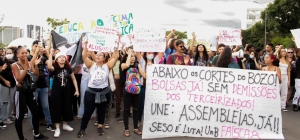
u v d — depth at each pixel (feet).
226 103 19.07
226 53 19.98
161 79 18.99
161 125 18.70
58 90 19.40
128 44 28.35
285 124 22.85
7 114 22.43
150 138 18.54
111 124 22.45
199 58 24.91
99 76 18.24
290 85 30.19
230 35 30.73
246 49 32.58
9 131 20.63
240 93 19.19
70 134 19.77
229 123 18.97
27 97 17.67
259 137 18.66
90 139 18.61
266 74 19.26
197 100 19.02
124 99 19.17
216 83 19.22
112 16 32.68
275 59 24.11
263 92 19.21
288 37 117.39
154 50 19.93
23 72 16.48
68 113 20.10
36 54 17.99
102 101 18.54
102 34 18.76
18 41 38.29
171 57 20.88
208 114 18.95
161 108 18.80
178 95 18.97
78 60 22.26
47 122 20.75
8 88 22.30
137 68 19.03
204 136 18.76
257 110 19.07
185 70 19.13
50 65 19.52
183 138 18.70
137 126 19.81
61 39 26.32
